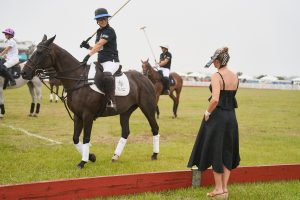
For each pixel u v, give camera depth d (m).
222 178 5.15
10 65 11.88
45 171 6.37
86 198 4.81
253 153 8.54
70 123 12.41
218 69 5.05
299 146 9.73
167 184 5.41
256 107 21.70
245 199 5.18
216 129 4.95
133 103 7.45
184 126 12.70
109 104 6.93
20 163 6.85
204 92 37.53
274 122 14.80
